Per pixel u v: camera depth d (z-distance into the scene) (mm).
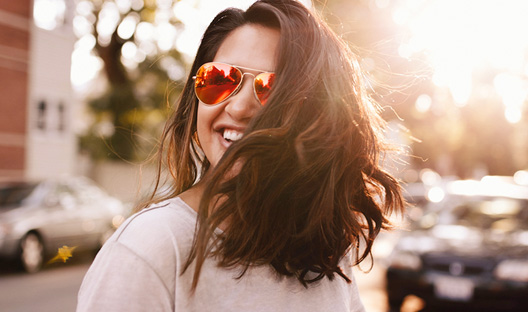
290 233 1110
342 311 1221
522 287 5301
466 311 5594
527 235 5961
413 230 6406
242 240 1055
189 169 1313
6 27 15203
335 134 1121
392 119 1752
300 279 1153
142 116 17266
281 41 1140
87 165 18578
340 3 10078
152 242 958
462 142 28922
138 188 1462
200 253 968
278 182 1074
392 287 5836
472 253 5555
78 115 19766
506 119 29062
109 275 935
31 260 8734
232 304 1033
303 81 1114
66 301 6789
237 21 1231
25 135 15859
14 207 8977
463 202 6691
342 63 1239
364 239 1397
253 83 1160
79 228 9688
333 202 1191
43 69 16422
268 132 1054
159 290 948
